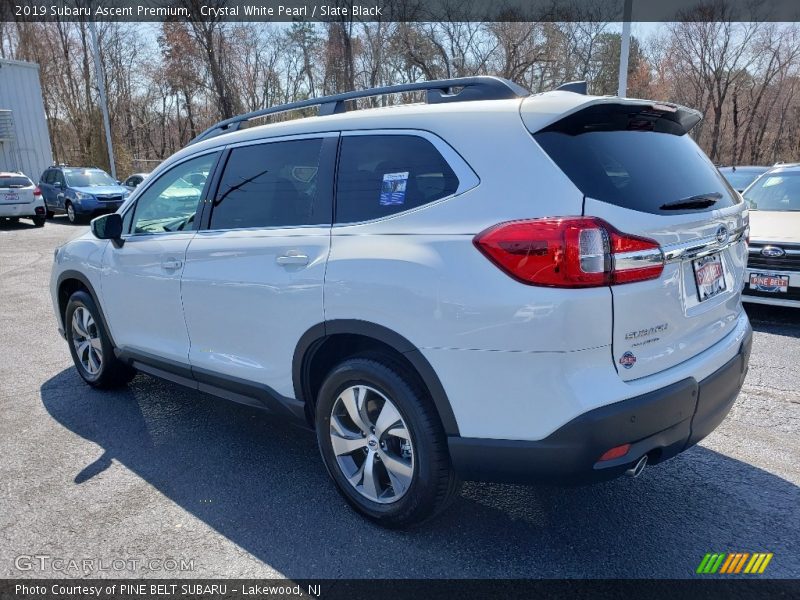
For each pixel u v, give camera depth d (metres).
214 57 35.03
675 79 47.50
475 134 2.44
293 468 3.40
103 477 3.31
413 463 2.56
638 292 2.21
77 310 4.62
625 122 2.57
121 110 44.50
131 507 3.01
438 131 2.54
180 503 3.04
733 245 2.88
